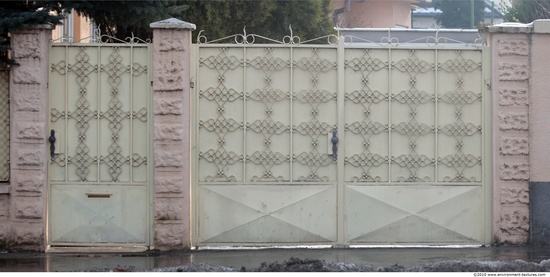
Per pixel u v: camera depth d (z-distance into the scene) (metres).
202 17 19.16
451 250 11.05
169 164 10.87
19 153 10.84
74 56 10.99
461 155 11.25
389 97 11.14
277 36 21.56
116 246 11.05
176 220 10.92
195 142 11.03
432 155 11.23
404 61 11.17
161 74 10.84
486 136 11.28
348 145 11.16
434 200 11.23
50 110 10.99
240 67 11.05
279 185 11.12
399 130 11.19
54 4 11.98
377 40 19.55
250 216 11.11
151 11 12.41
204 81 11.04
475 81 11.26
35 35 10.80
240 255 10.66
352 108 11.14
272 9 20.86
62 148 11.02
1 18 10.64
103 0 12.25
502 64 11.17
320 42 22.64
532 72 11.21
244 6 20.11
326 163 11.14
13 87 10.81
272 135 11.10
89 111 11.01
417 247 11.23
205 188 11.08
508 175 11.22
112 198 11.05
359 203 11.16
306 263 9.49
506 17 26.38
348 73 11.13
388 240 11.22
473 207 11.29
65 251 10.99
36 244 10.90
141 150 11.02
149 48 10.97
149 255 10.70
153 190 11.01
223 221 11.10
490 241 11.31
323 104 11.11
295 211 11.13
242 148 11.09
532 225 11.27
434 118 11.21
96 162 11.04
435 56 11.19
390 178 11.18
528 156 11.25
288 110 11.09
